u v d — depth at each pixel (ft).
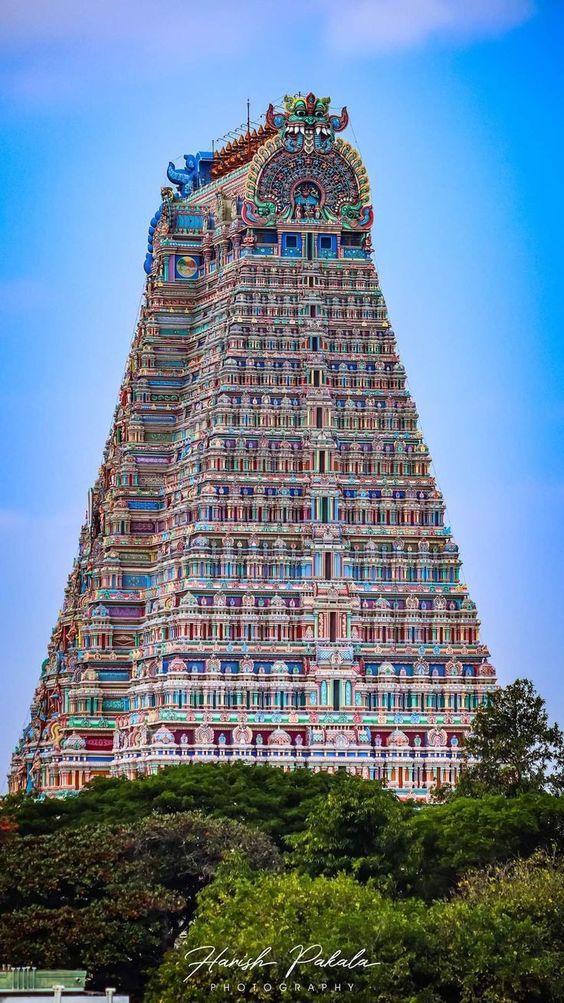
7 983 563.48
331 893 597.52
